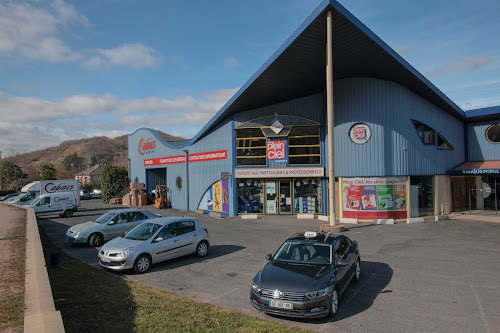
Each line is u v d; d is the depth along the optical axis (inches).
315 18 585.6
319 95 869.2
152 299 284.8
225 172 922.1
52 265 377.4
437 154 839.7
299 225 746.2
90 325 218.8
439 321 251.0
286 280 266.4
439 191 840.9
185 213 1032.2
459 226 690.2
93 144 5949.8
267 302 256.1
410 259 436.5
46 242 565.9
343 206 792.3
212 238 605.3
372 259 439.5
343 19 585.0
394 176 767.1
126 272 397.7
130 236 430.9
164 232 431.5
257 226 741.9
